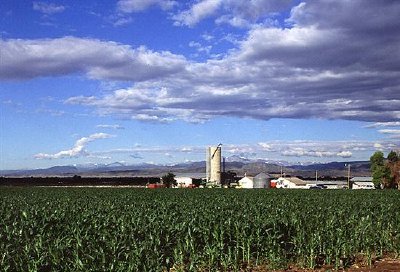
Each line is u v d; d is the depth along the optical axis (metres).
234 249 17.36
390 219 24.91
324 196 49.19
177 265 16.52
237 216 21.67
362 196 48.94
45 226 20.75
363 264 17.58
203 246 17.98
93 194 54.94
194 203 36.09
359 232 19.77
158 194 54.78
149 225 19.66
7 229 19.34
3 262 14.60
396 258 18.81
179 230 18.33
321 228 19.97
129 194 55.09
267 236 17.89
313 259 17.06
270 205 32.69
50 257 15.12
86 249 15.86
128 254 15.05
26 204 35.75
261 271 16.34
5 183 119.50
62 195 52.66
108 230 19.06
